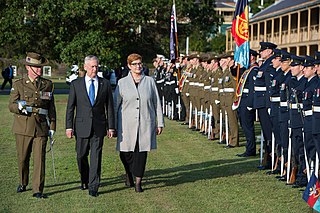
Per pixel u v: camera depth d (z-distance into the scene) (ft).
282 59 34.19
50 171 36.01
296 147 32.01
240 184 32.48
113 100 29.99
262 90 37.73
